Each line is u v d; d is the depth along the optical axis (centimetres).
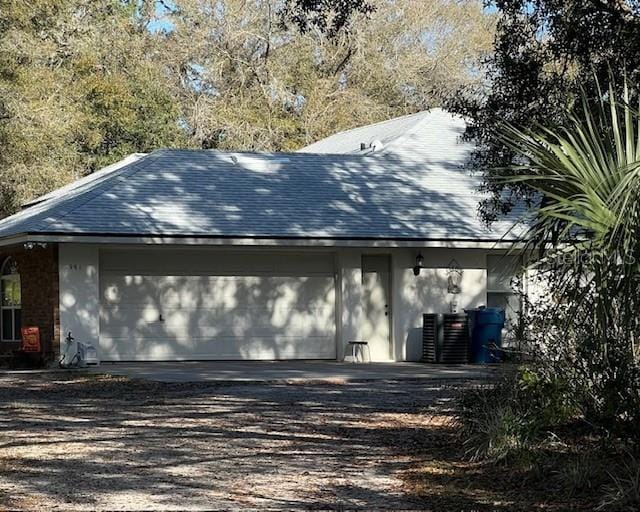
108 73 4056
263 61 4666
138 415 1491
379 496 954
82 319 2320
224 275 2484
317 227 2420
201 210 2417
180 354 2455
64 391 1833
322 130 4625
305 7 1605
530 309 1339
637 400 1005
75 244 2317
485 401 1193
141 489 980
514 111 1474
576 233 912
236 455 1155
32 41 3519
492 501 926
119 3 4328
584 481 951
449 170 2761
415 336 2531
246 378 2022
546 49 1458
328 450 1186
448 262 2553
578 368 1105
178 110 4316
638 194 843
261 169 2666
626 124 895
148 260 2442
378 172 2716
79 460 1125
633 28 1340
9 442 1245
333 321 2544
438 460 1111
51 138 3472
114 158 4000
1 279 2628
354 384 1928
